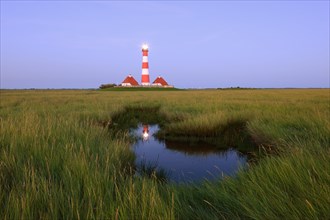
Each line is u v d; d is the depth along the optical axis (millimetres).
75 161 4098
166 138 10766
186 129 11031
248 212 2982
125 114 17406
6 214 2627
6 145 5172
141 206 2900
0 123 7301
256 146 8656
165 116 15570
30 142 5230
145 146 9656
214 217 3012
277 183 3449
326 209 2748
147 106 20672
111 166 4699
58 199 2990
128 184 3730
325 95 31469
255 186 3480
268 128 8133
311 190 3078
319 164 3707
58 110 14477
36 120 8312
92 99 27766
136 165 6699
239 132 10469
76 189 3244
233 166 7055
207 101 21906
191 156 8188
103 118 12695
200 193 3732
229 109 14695
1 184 3342
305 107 13086
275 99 23906
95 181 3459
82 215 2775
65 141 5566
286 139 6676
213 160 7711
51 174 3826
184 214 3055
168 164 7262
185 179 5812
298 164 3803
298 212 2754
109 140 7395
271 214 2830
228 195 3432
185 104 19875
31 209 2742
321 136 6191
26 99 26172
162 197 3381
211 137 10625
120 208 2781
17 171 3785
